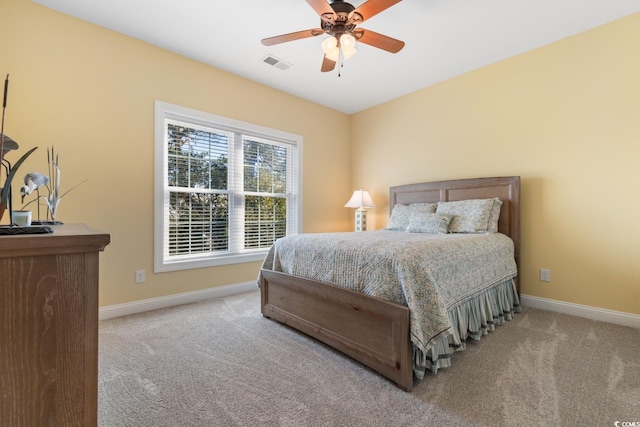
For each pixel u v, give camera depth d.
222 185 3.30
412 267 1.62
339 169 4.50
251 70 3.23
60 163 2.30
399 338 1.54
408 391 1.51
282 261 2.44
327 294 1.94
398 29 2.50
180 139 3.00
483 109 3.17
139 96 2.67
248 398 1.48
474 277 2.10
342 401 1.45
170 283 2.87
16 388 0.63
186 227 3.03
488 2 2.17
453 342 1.76
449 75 3.37
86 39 2.41
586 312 2.54
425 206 3.36
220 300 3.07
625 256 2.37
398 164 4.02
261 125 3.55
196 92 3.02
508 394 1.49
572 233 2.62
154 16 2.35
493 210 2.88
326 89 3.74
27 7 2.17
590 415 1.33
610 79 2.43
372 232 3.00
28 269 0.64
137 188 2.66
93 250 0.71
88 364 0.71
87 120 2.41
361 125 4.50
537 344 2.04
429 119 3.66
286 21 2.41
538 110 2.80
